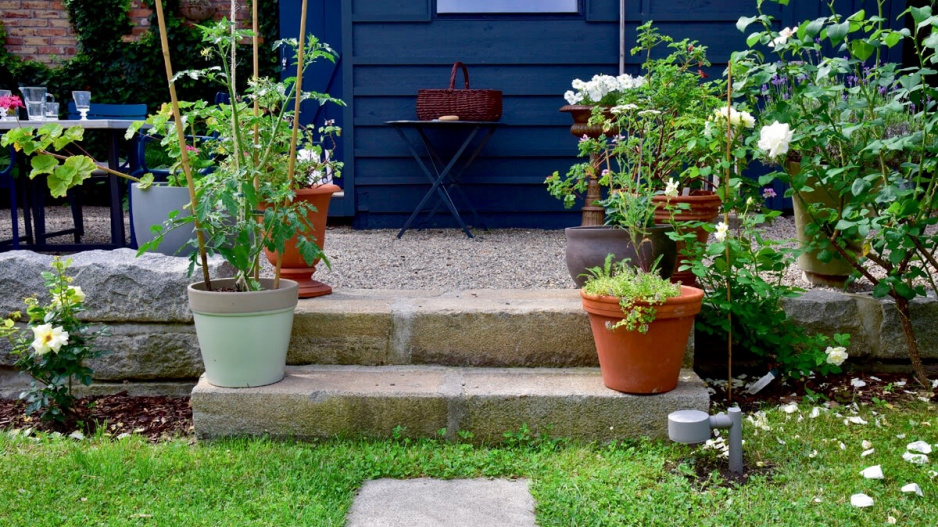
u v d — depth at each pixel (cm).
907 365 320
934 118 263
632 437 262
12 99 435
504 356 296
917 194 289
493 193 594
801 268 358
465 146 532
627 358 258
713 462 245
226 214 303
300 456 246
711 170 304
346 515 215
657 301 247
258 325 261
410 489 232
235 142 278
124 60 884
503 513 216
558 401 262
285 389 266
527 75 578
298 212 305
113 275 300
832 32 265
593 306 258
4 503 217
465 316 295
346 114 584
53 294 278
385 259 436
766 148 267
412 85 580
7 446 258
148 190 334
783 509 211
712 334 315
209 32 269
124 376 306
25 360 276
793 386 309
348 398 263
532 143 586
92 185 848
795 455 247
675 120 345
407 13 573
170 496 222
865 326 317
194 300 259
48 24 886
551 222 593
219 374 266
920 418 275
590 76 577
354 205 593
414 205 595
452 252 463
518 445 262
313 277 384
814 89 280
